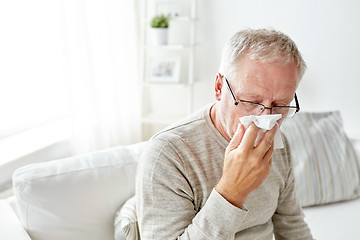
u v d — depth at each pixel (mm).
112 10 2379
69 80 2031
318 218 1783
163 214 928
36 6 2100
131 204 1237
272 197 1079
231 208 856
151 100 2906
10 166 1764
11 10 1972
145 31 2594
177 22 2678
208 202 883
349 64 2400
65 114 2398
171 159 945
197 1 2615
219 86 986
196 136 997
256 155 839
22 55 2078
